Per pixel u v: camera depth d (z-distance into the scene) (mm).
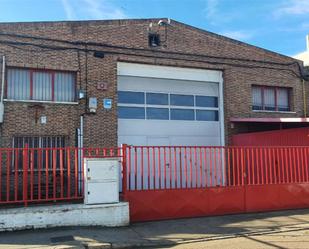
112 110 15398
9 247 8203
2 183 13336
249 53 18547
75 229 9875
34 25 14484
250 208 12328
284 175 12938
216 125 17906
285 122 16062
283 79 19281
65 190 13164
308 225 10539
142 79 16578
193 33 17406
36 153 14031
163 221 11133
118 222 10438
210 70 17922
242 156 12406
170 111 16984
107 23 15742
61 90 14977
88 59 15250
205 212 11773
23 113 14156
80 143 14742
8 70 14281
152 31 16625
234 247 8367
